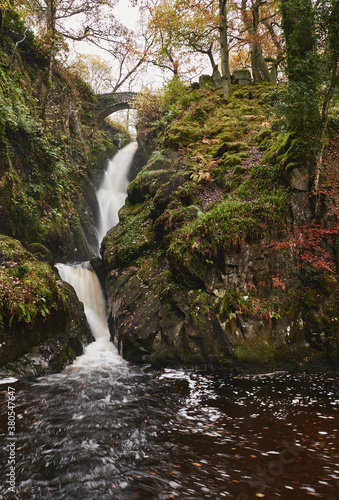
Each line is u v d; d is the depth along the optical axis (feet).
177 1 42.70
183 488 9.89
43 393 17.57
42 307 22.44
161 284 25.27
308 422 13.61
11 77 38.78
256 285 21.50
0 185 29.91
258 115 37.73
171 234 27.20
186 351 21.79
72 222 43.27
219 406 15.56
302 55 22.20
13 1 37.55
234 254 21.70
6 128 32.91
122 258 30.73
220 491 9.70
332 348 20.17
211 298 21.77
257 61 49.88
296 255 21.80
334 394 16.63
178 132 36.65
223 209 23.17
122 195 66.28
